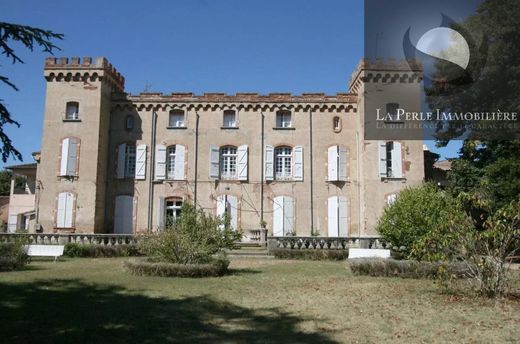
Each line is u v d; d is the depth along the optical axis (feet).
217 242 60.03
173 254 58.18
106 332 29.55
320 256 80.84
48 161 112.98
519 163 71.20
